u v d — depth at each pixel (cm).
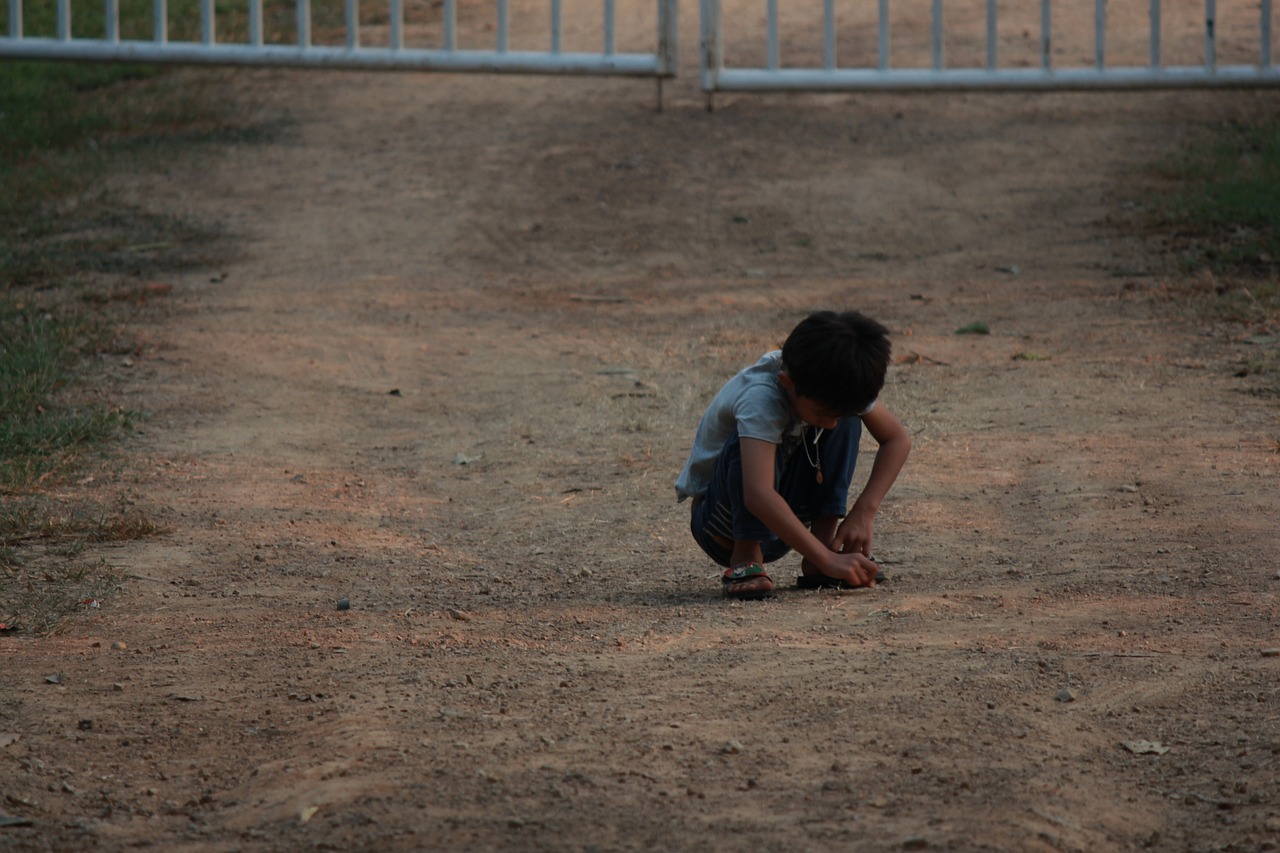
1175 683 558
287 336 1474
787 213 2017
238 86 2683
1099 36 2278
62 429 1103
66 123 2417
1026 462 986
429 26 2856
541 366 1363
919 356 1340
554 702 555
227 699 573
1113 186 2064
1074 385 1209
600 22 2878
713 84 2344
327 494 986
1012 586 721
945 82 2295
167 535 873
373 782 474
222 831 447
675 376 1300
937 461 995
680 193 2108
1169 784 469
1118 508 862
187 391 1266
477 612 707
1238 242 1758
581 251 1870
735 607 700
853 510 731
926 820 438
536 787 468
